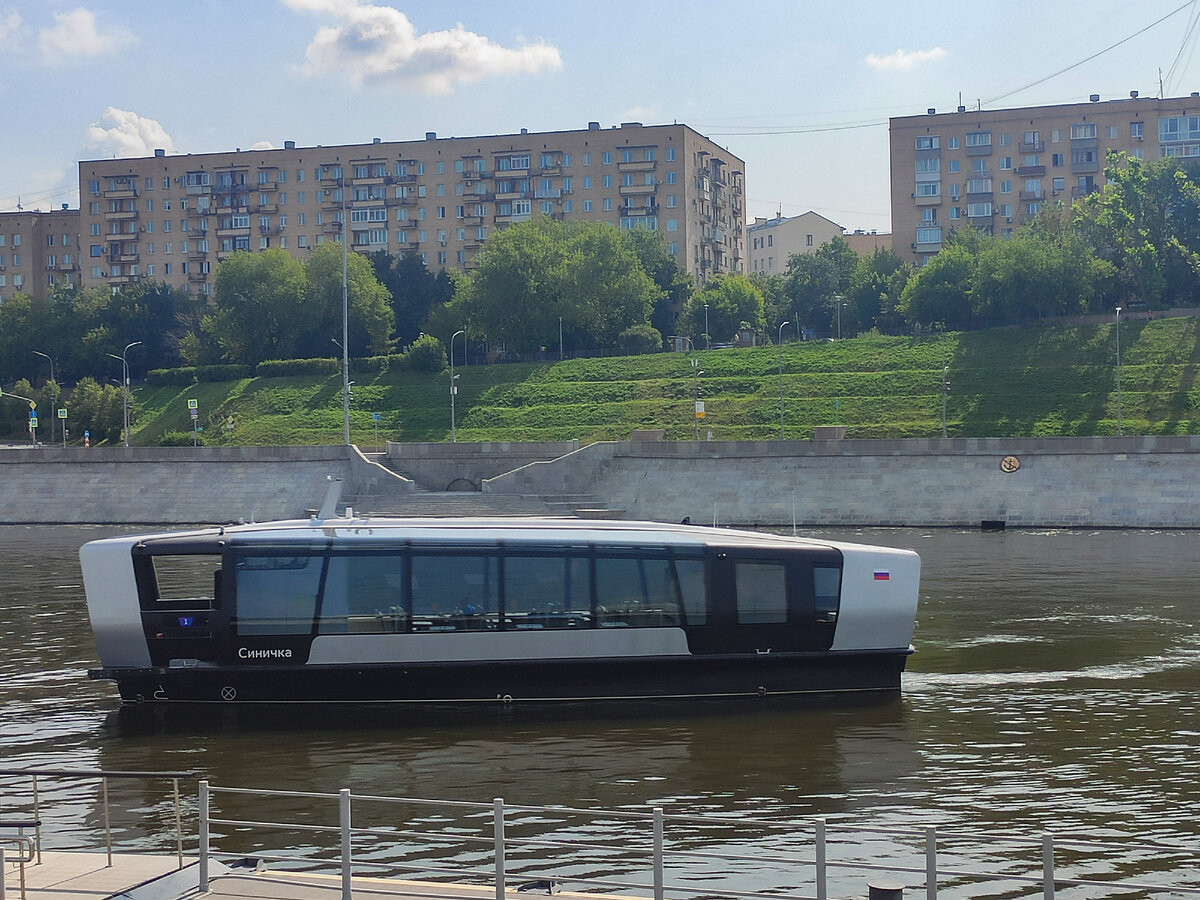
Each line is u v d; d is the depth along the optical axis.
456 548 29.00
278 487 89.94
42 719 28.67
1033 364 115.12
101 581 28.55
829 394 115.44
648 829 20.66
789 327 175.00
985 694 30.25
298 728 27.47
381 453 94.00
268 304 150.00
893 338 127.56
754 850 19.62
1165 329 116.75
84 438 134.38
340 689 28.75
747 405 115.94
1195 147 163.62
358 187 174.88
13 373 165.12
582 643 29.06
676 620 29.30
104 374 164.25
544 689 29.17
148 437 131.50
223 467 91.56
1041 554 61.12
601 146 170.12
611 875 18.59
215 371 144.25
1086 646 36.28
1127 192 132.88
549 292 144.62
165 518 89.25
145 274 182.25
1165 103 164.00
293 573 28.72
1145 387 106.12
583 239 147.00
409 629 28.70
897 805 21.86
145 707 29.20
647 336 141.50
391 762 24.78
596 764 24.52
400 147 173.75
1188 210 134.50
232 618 28.52
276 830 20.67
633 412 118.56
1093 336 118.94
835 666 30.03
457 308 146.00
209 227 179.75
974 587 49.06
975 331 126.06
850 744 25.84
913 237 172.00
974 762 24.47
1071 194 167.00
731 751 25.38
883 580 29.98
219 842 20.09
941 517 78.19
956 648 36.06
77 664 35.41
